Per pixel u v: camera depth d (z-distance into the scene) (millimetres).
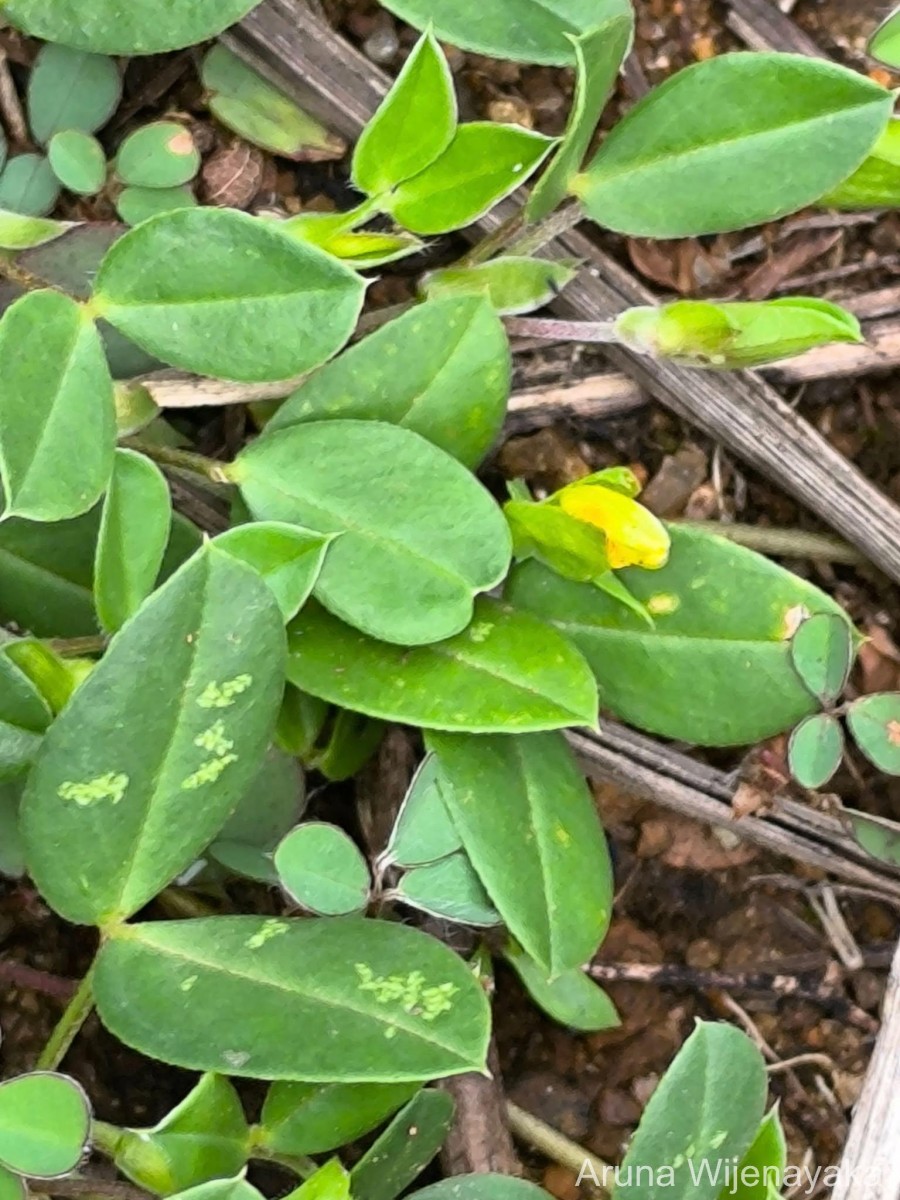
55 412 98
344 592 104
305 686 106
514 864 106
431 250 126
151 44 107
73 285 115
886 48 113
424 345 108
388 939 99
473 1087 117
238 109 124
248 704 95
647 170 110
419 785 108
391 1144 104
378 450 106
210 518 120
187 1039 96
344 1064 95
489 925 112
